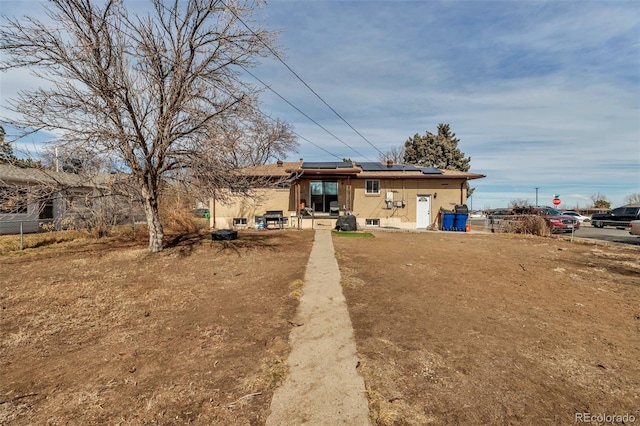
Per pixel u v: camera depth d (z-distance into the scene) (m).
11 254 8.84
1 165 11.96
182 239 11.45
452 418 2.28
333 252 8.80
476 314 4.32
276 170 17.42
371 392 2.58
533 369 2.94
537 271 6.89
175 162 8.35
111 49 7.39
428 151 36.25
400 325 3.94
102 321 4.14
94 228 12.25
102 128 7.48
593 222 21.39
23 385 2.71
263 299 4.96
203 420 2.27
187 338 3.62
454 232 15.00
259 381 2.75
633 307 4.64
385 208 17.27
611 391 2.61
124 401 2.48
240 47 7.76
